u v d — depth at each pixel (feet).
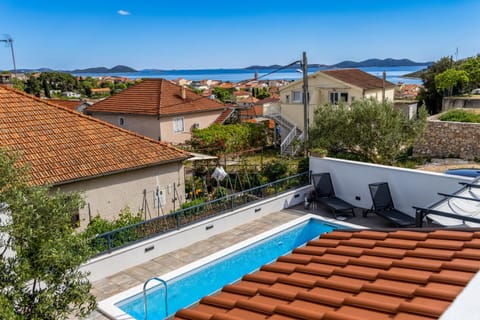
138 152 56.85
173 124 110.93
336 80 112.16
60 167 48.14
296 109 117.19
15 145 48.52
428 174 41.86
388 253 20.20
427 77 150.10
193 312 17.16
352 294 16.19
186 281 33.50
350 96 111.14
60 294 16.56
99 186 51.13
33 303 15.79
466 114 90.99
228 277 35.86
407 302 13.71
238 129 106.73
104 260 34.30
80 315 17.63
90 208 50.42
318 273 19.40
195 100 121.39
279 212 48.93
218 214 43.83
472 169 58.85
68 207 17.12
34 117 54.85
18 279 15.30
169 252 39.06
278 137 122.93
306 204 49.39
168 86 123.75
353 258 20.72
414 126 62.34
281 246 40.83
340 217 45.68
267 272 21.33
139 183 55.83
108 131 58.80
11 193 15.87
